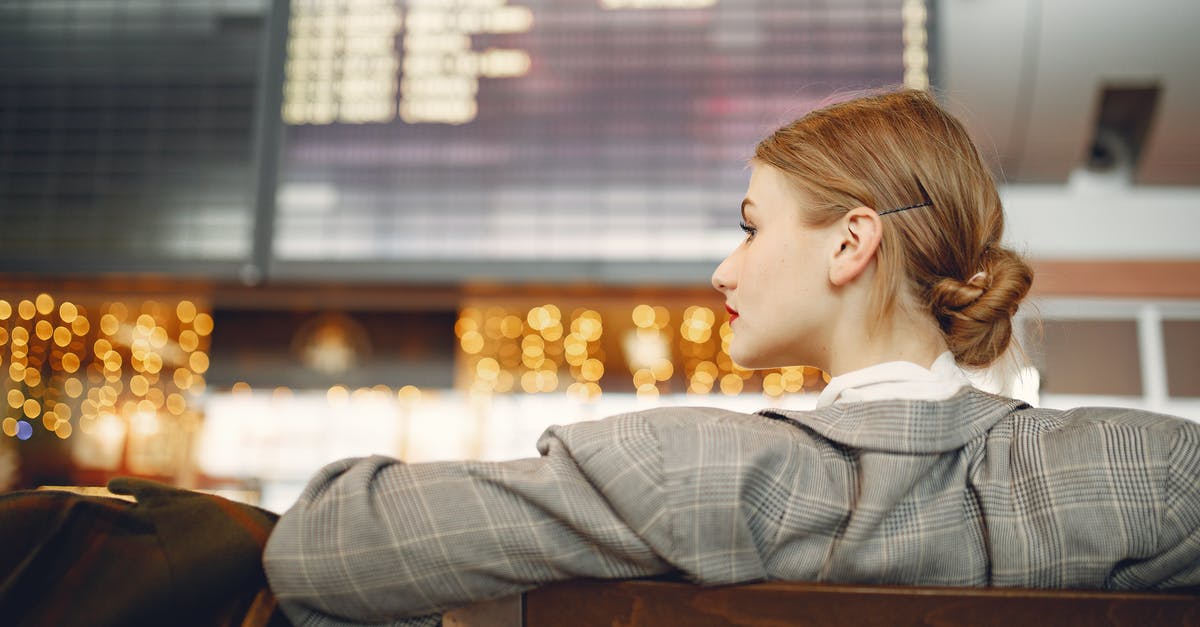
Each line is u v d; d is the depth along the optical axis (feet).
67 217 7.77
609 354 9.48
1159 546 1.70
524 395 9.48
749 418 1.81
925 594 1.48
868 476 1.70
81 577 1.59
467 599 1.65
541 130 7.63
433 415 9.50
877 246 2.01
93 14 7.94
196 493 1.73
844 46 7.45
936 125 2.11
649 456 1.64
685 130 7.55
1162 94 7.18
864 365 2.03
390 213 7.64
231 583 1.65
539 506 1.63
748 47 7.56
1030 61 7.18
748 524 1.67
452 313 9.42
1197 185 7.42
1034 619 1.48
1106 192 7.51
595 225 7.52
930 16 7.36
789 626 1.50
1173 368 7.36
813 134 2.13
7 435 9.21
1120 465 1.73
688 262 7.43
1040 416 1.92
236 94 7.79
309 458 9.43
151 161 7.79
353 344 9.37
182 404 9.47
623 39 7.65
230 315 9.43
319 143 7.73
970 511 1.79
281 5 7.81
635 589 1.56
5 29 7.98
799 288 2.06
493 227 7.57
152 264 7.68
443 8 7.75
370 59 7.75
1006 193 7.51
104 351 9.50
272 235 7.66
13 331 9.22
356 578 1.62
